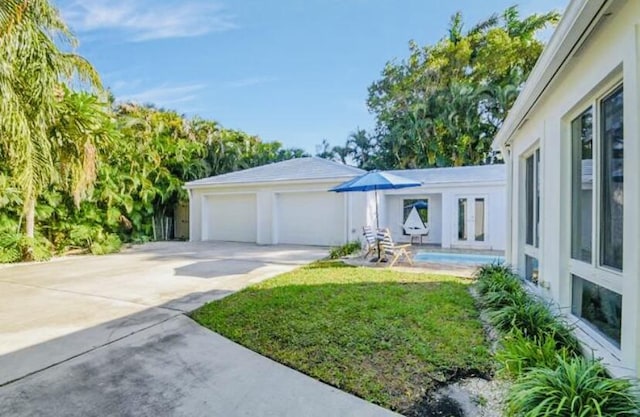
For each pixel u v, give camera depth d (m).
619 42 2.76
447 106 23.59
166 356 3.51
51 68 8.14
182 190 17.42
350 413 2.55
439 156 24.27
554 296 4.31
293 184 13.88
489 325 4.17
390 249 9.10
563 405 2.11
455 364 3.24
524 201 6.49
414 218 14.52
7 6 6.62
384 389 2.87
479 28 24.42
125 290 6.27
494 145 7.48
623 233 2.67
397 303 5.09
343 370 3.18
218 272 8.02
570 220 4.05
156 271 8.22
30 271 8.40
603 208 3.25
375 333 3.96
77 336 4.02
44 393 2.82
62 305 5.29
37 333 4.11
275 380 3.04
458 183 13.29
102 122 10.71
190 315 4.75
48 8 7.70
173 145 17.95
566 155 4.09
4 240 9.94
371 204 13.40
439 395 2.79
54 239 12.40
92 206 13.71
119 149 14.49
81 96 9.72
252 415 2.54
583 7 2.73
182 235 18.56
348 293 5.71
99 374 3.14
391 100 28.19
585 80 3.38
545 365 2.76
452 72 24.89
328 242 13.42
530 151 5.93
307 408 2.62
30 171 8.23
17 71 7.55
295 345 3.71
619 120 3.02
